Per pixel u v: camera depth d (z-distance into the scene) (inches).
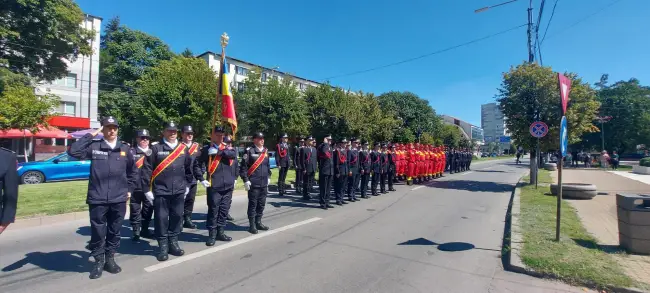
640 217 205.5
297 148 473.1
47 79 774.5
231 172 234.4
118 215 174.2
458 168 978.7
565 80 238.4
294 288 159.3
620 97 1542.8
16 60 690.2
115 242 175.9
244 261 194.7
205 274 174.2
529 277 180.1
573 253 204.5
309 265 190.2
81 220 283.9
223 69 312.8
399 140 1217.4
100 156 169.8
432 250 224.1
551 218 306.7
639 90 1555.1
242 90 1154.7
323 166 367.2
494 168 1267.2
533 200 417.4
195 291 154.0
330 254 210.4
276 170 785.6
